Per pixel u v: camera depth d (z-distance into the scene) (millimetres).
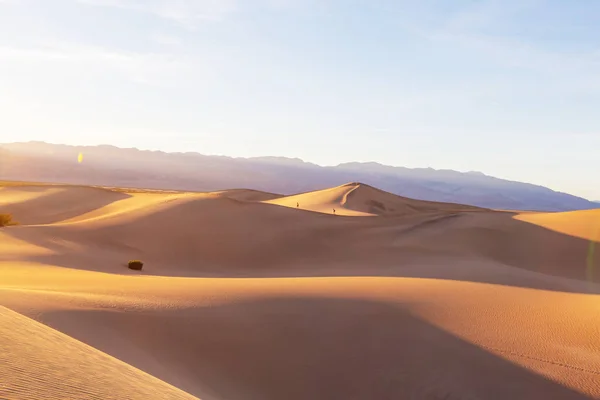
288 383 13438
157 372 11789
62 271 26094
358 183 109250
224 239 46219
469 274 31062
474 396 13148
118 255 38406
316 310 17500
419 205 103188
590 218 55969
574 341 16172
